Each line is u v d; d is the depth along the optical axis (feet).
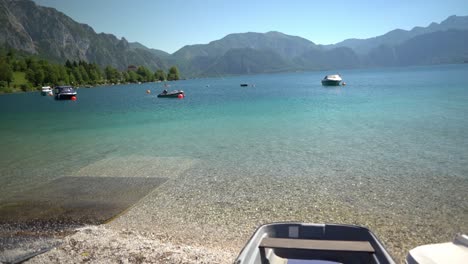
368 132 76.69
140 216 36.47
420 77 371.76
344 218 33.68
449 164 49.65
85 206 39.91
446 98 140.67
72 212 38.19
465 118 88.33
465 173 45.42
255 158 58.54
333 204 37.32
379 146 62.64
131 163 59.26
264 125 94.27
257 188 43.55
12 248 29.01
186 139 79.61
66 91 306.96
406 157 54.39
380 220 32.94
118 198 42.19
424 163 50.70
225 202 39.40
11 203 41.65
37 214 37.88
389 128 80.07
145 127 103.60
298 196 40.16
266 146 67.51
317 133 78.64
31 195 44.45
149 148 71.31
